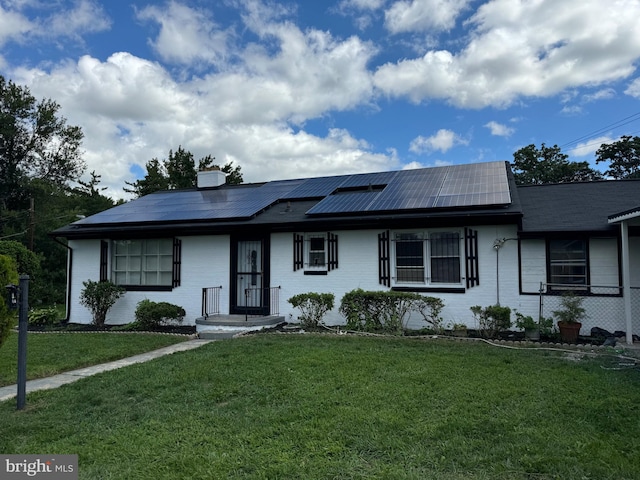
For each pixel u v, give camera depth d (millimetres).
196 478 3100
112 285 12148
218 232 11703
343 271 10547
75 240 13289
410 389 4969
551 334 8273
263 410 4492
